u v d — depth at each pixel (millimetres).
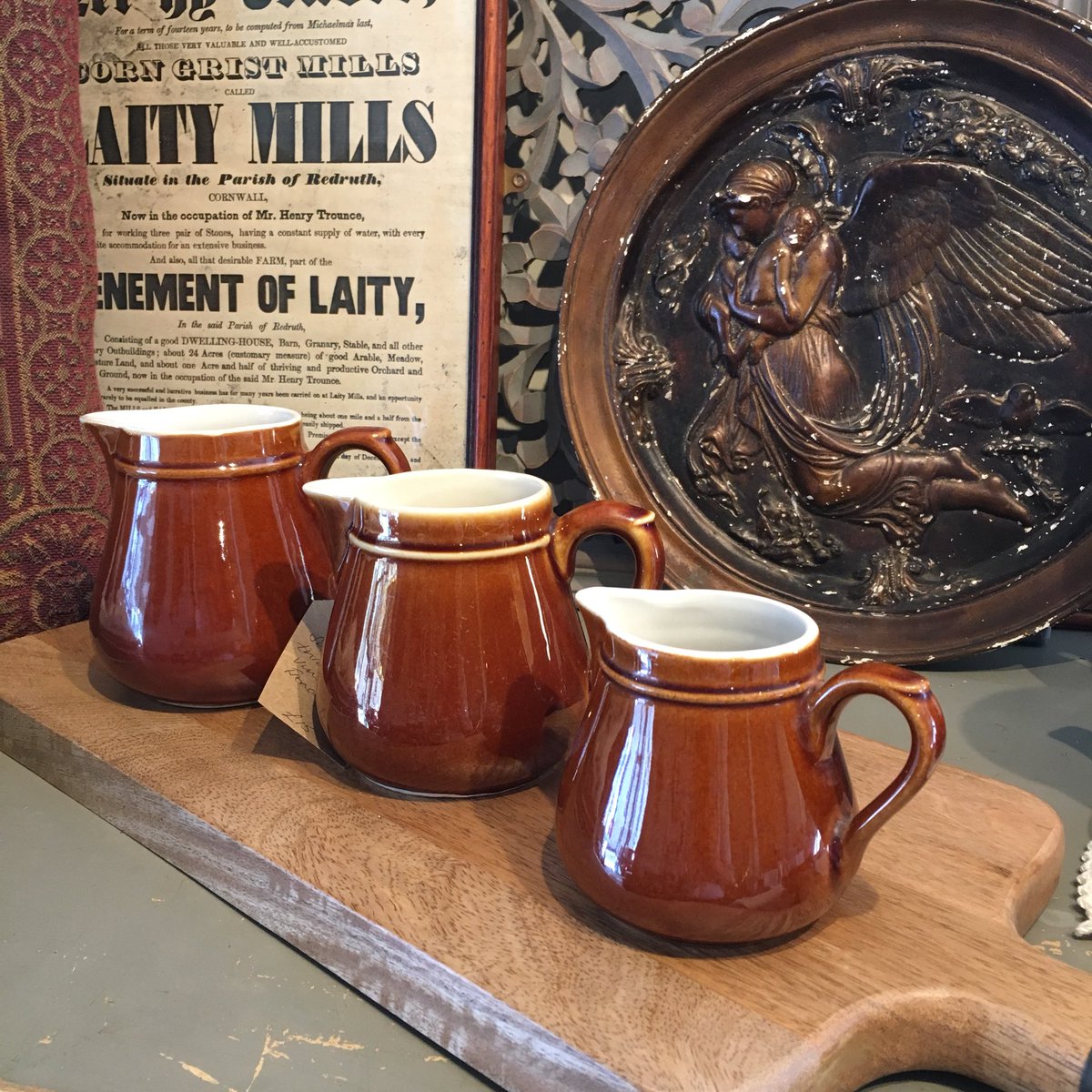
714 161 602
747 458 611
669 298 615
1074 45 528
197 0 672
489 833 408
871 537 600
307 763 461
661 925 331
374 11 649
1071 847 436
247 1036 334
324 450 493
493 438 688
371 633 406
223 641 474
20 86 528
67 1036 330
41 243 548
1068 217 553
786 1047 295
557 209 698
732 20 653
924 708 317
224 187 689
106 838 451
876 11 555
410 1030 344
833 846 333
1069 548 564
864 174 579
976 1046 320
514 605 408
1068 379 565
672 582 612
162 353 719
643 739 326
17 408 555
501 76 644
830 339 595
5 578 574
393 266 670
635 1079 284
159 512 469
